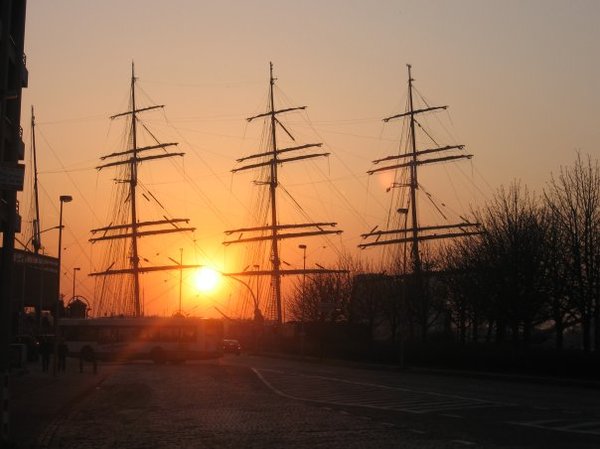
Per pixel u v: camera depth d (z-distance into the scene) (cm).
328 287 8000
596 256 4188
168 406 2241
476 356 4634
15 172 1450
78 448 1384
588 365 3762
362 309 7281
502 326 5122
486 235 4888
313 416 1917
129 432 1623
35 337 6172
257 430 1631
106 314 9288
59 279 3728
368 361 6019
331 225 8950
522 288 4444
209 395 2650
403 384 3272
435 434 1537
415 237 7431
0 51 1764
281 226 9006
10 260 2878
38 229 7006
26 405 2212
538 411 2022
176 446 1398
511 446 1356
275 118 9156
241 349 8612
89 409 2169
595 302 4231
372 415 1931
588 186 4372
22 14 3475
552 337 6309
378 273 7606
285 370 4519
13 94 2120
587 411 2030
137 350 5709
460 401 2353
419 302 6044
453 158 7900
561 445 1368
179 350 5653
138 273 9150
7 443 1309
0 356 2694
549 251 4397
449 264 5709
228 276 7562
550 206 4534
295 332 7906
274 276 9025
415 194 7925
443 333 6197
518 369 4228
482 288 4747
